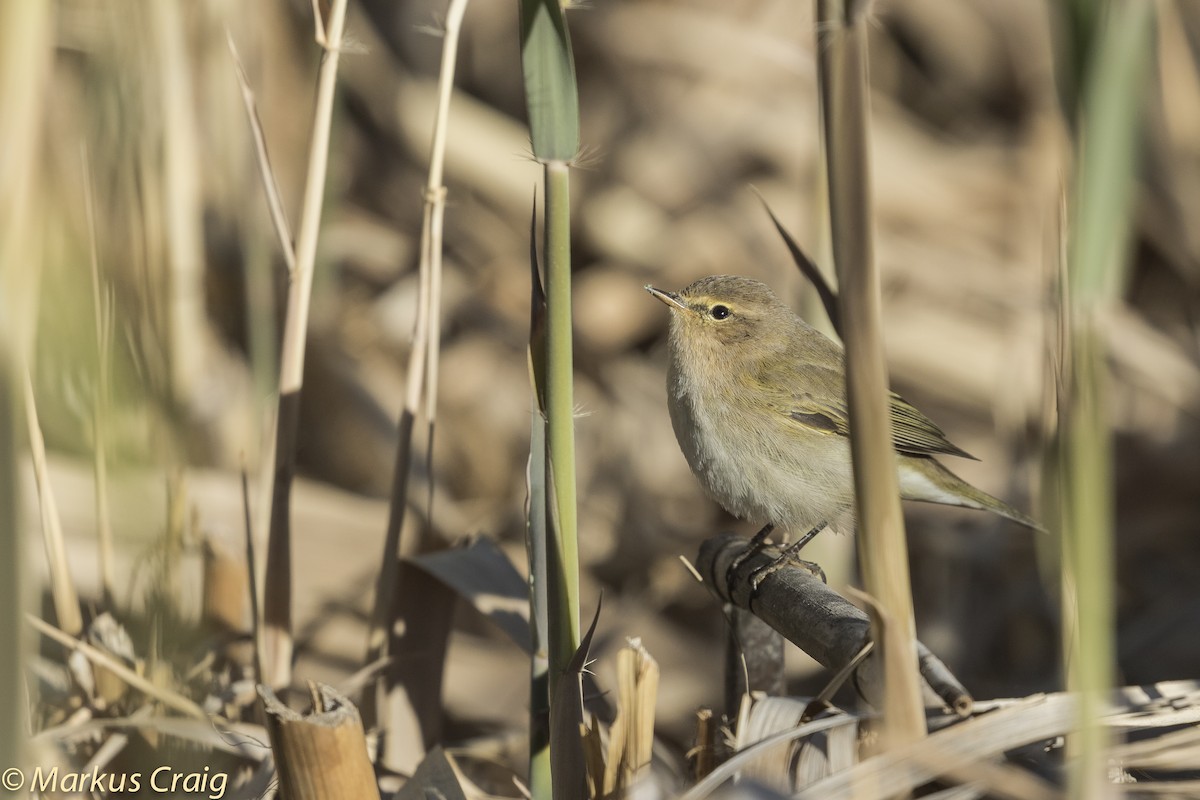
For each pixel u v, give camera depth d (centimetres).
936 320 1501
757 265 1529
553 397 567
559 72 532
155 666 774
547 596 593
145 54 817
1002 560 1377
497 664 1150
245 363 1266
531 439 627
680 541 1372
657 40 1658
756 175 1605
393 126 1612
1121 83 438
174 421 792
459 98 1636
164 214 859
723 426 1018
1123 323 1487
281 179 1562
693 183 1606
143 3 817
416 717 866
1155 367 1475
